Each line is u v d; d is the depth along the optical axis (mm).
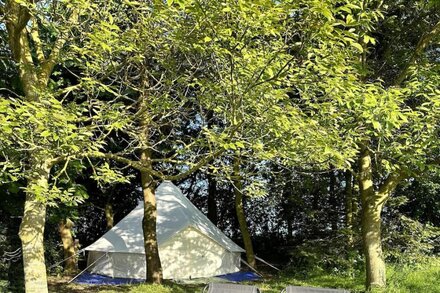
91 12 5859
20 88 8969
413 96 7887
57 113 4879
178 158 7660
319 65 5184
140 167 6730
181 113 7242
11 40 6531
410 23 10289
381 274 9391
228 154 6879
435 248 13875
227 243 14977
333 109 6277
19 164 6297
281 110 5645
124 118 6199
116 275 13508
